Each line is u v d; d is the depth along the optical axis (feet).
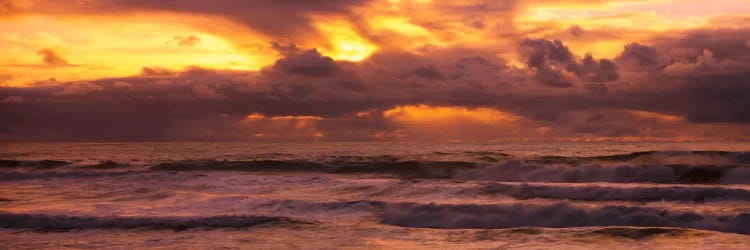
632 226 49.03
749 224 46.42
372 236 44.83
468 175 91.35
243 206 57.62
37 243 42.98
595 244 40.98
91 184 79.15
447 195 63.67
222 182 79.25
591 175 84.58
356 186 73.15
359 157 131.44
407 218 53.11
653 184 74.84
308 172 99.71
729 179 78.48
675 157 106.11
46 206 59.67
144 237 44.62
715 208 53.72
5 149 272.72
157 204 59.67
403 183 71.67
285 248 41.14
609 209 51.42
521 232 44.96
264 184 77.25
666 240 41.52
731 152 101.50
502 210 53.21
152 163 114.32
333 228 47.65
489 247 40.73
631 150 210.18
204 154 186.80
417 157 127.44
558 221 50.96
